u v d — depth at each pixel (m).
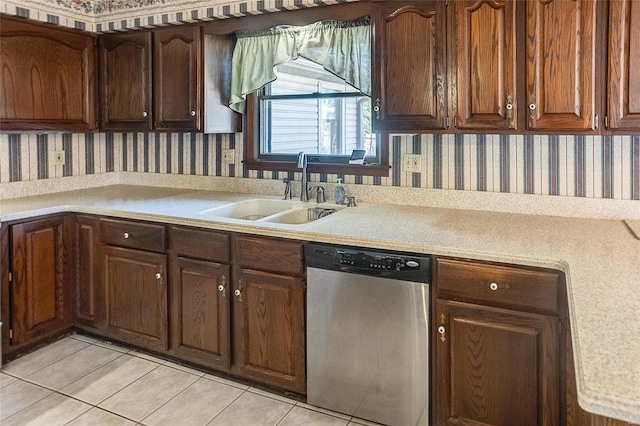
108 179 3.87
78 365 2.79
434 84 2.35
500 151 2.60
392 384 2.17
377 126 2.50
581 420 1.62
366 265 2.13
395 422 2.20
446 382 2.06
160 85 3.21
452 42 2.28
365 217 2.54
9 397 2.46
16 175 3.25
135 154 3.80
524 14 2.13
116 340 3.05
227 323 2.56
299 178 3.18
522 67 2.16
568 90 2.08
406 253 2.07
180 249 2.67
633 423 0.85
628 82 1.98
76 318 3.16
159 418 2.29
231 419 2.29
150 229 2.75
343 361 2.27
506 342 1.93
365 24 2.75
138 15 3.22
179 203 2.99
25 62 3.01
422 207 2.78
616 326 1.13
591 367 0.94
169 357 2.87
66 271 3.10
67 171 3.57
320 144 3.14
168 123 3.20
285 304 2.39
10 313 2.80
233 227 2.46
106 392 2.51
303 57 2.95
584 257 1.78
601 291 1.39
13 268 2.79
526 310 1.88
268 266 2.40
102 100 3.46
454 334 2.03
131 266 2.86
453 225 2.33
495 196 2.62
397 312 2.11
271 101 3.28
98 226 2.97
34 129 3.08
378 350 2.18
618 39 1.98
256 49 3.11
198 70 3.05
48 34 3.13
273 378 2.47
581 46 2.04
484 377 1.99
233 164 3.39
